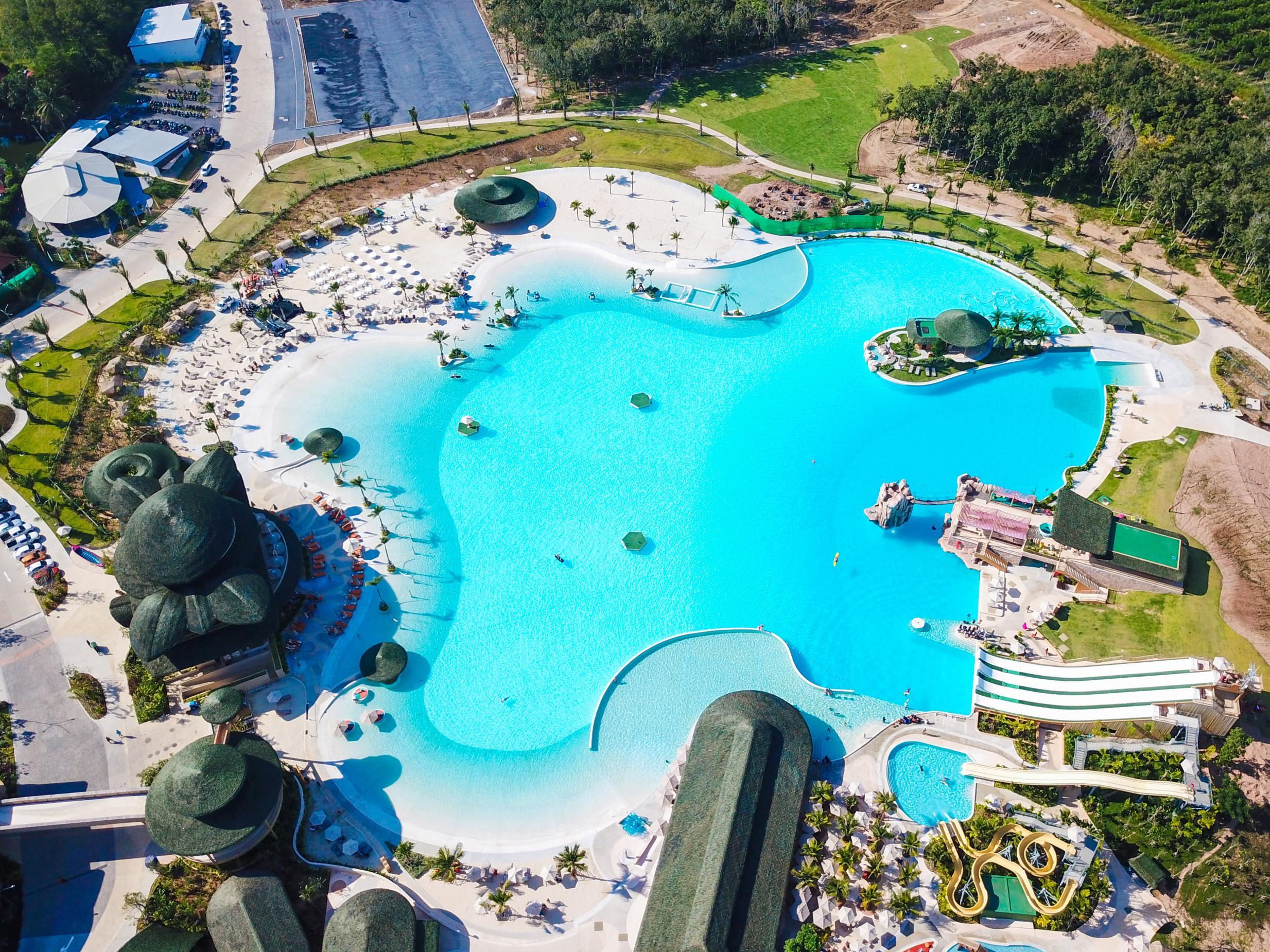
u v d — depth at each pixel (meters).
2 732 96.19
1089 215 161.00
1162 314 141.75
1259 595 105.94
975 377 135.00
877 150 179.25
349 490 119.94
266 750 89.31
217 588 94.12
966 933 81.25
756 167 174.38
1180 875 84.88
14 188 164.50
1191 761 87.94
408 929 78.19
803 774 87.88
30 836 88.69
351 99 195.62
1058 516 109.19
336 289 146.50
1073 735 94.44
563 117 189.75
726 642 104.88
